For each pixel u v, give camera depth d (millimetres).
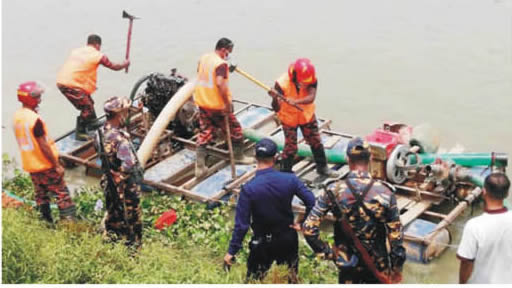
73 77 9766
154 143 9055
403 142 8594
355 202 5516
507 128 10320
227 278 6137
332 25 13805
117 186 7102
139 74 12328
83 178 9594
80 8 15219
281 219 6160
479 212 8438
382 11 14281
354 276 5750
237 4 15055
